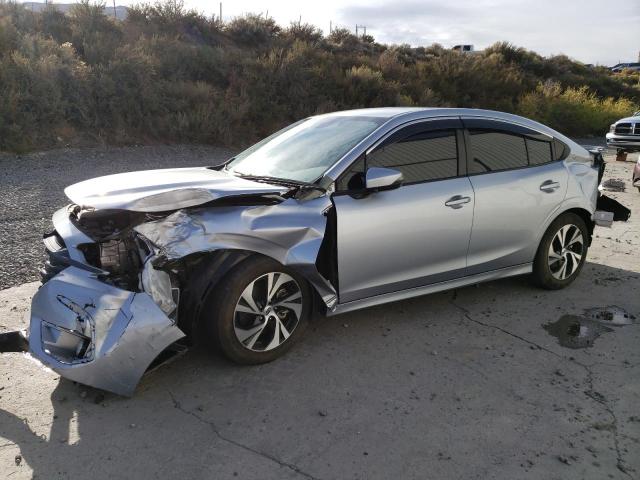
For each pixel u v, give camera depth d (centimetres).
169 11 2227
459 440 295
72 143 1238
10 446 281
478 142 453
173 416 311
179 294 327
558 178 492
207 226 325
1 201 785
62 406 318
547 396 338
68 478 260
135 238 321
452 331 427
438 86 2398
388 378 356
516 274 489
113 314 304
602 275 563
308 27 2805
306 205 365
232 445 287
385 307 470
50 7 1722
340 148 404
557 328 435
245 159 464
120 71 1393
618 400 336
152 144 1355
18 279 500
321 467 271
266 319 358
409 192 405
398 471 270
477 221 439
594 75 3666
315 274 364
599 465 277
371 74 1966
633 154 1864
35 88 1235
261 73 1727
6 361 366
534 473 270
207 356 378
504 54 3369
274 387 342
